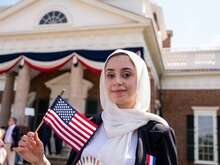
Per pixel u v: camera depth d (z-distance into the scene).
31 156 1.94
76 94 14.80
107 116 2.08
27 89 16.03
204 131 20.41
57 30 16.50
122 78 2.03
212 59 22.48
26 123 17.59
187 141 20.41
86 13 16.83
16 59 16.41
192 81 21.67
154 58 19.16
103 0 18.06
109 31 15.72
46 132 16.28
